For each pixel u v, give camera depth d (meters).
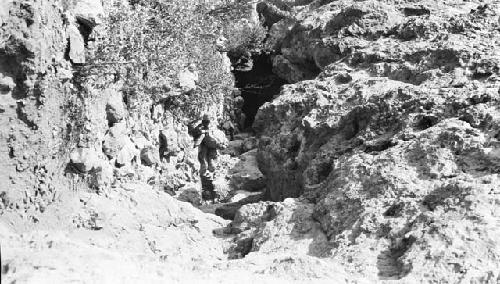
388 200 7.92
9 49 7.32
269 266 6.46
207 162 15.12
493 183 7.48
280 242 8.27
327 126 10.41
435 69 10.55
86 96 8.71
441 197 7.51
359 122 10.19
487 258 6.50
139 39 10.38
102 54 9.06
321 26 14.64
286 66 16.33
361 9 13.66
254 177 14.30
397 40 12.31
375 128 9.77
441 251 6.64
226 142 15.36
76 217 7.97
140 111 11.10
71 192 8.27
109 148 9.40
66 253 5.45
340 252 7.43
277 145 11.55
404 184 8.05
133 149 10.31
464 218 7.02
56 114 8.05
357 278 6.52
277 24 19.27
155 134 11.94
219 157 15.49
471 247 6.62
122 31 9.88
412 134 8.97
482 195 7.22
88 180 8.61
